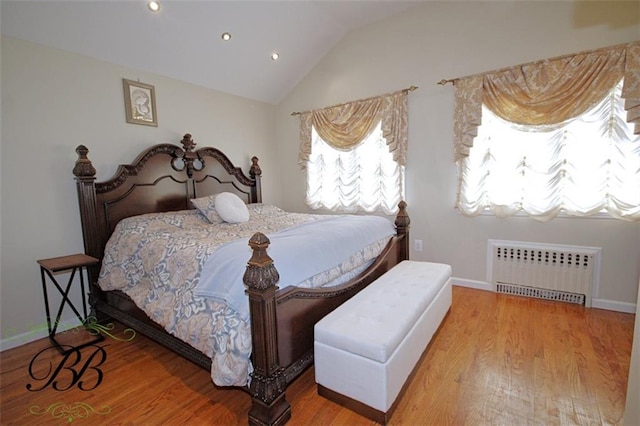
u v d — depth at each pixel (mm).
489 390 1666
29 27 2242
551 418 1465
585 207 2561
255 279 1369
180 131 3318
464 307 2695
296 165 4340
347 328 1556
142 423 1529
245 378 1470
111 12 2400
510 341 2133
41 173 2410
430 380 1756
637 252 2434
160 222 2652
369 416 1500
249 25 3027
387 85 3455
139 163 2898
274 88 4109
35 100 2359
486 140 2896
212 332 1539
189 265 1841
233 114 3871
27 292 2369
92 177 2574
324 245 1987
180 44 2910
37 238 2404
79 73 2580
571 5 2498
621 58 2303
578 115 2467
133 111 2924
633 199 2387
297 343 1642
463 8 2961
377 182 3615
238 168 3834
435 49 3135
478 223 3072
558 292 2742
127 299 2312
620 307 2516
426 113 3242
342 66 3762
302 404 1612
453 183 3162
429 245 3354
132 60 2848
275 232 2260
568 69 2490
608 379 1711
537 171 2711
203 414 1581
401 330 1552
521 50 2719
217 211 2871
